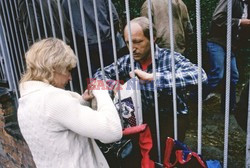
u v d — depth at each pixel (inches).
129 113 68.5
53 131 53.9
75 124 52.5
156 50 70.7
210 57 124.3
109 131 53.0
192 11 165.9
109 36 109.7
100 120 52.9
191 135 109.3
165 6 107.7
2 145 136.5
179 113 73.8
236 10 109.1
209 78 125.3
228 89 50.1
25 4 96.1
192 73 64.2
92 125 52.5
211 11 161.5
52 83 57.7
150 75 64.1
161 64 69.7
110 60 113.5
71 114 52.6
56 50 56.0
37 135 55.4
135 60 71.6
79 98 63.9
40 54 55.7
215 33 119.8
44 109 52.9
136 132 59.8
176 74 65.1
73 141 56.6
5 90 122.6
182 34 113.4
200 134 56.8
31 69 57.1
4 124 120.9
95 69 113.7
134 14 174.7
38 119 53.7
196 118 117.4
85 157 58.4
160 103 72.2
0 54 122.0
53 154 56.1
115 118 54.5
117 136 54.2
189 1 165.5
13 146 125.3
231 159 90.7
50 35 99.2
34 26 96.2
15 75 118.1
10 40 111.3
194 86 64.3
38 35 95.9
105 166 61.0
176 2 109.7
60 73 57.1
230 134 108.0
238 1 107.7
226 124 51.9
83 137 58.6
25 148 115.6
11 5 102.2
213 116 125.7
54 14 97.2
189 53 169.0
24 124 56.9
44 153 57.2
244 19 105.3
